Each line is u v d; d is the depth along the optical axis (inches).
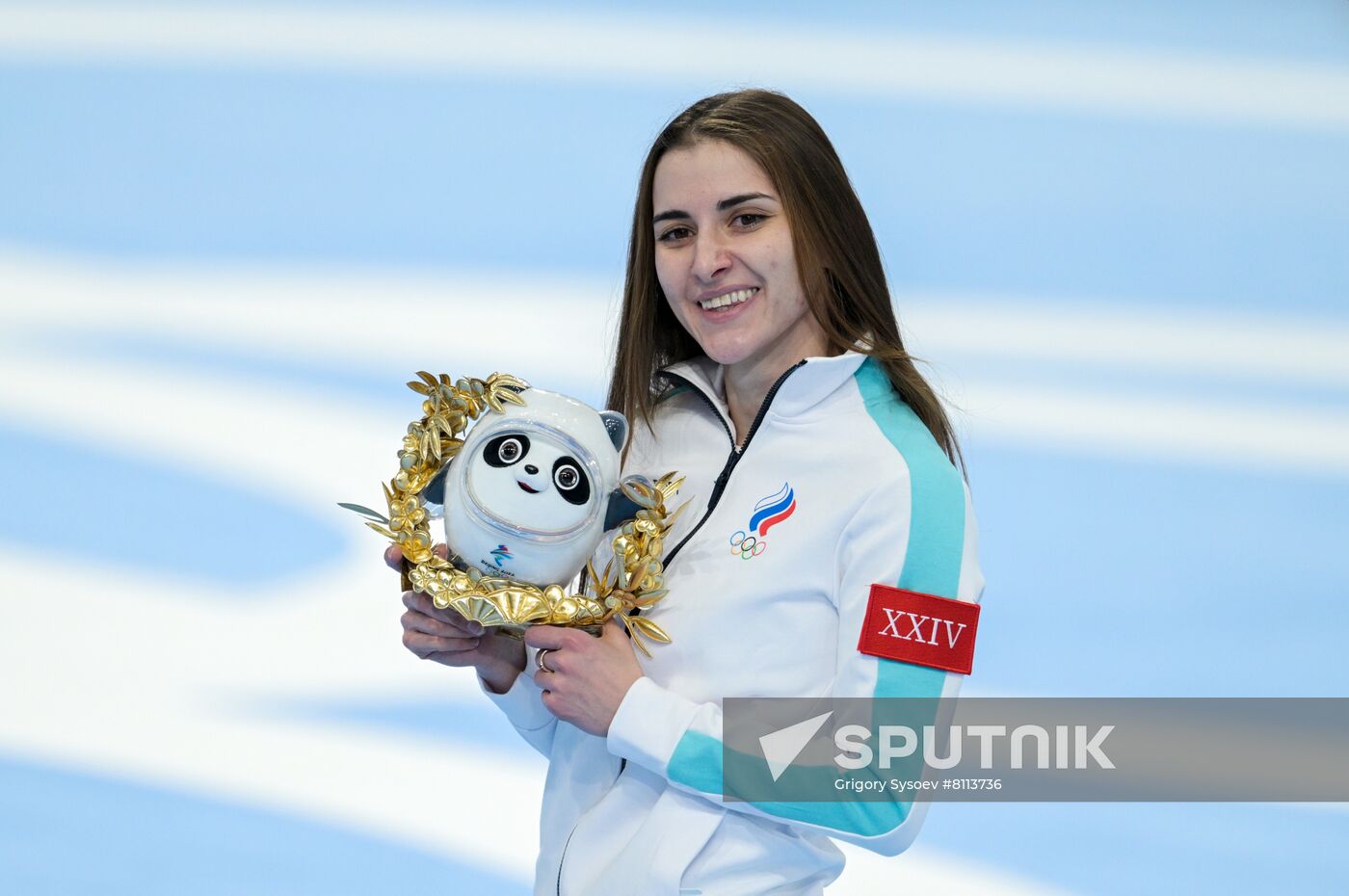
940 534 292.8
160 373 718.5
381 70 847.7
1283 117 874.8
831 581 299.4
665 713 293.1
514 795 524.4
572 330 730.2
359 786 524.7
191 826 504.4
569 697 296.4
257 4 875.4
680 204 311.4
